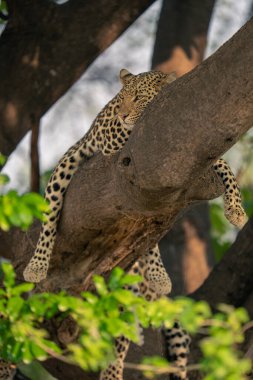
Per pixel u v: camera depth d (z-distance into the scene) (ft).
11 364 52.06
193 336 55.26
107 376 49.83
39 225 46.03
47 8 59.67
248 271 57.36
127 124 43.78
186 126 33.96
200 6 73.77
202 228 70.79
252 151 77.82
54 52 59.47
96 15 59.67
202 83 33.42
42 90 59.41
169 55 72.54
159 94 35.27
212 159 34.71
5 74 59.00
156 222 39.93
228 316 27.89
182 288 68.49
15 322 31.22
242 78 32.40
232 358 26.50
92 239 41.88
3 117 58.44
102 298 30.60
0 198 30.35
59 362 53.01
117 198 38.24
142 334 51.49
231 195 43.06
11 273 31.99
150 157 34.94
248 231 57.72
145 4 60.08
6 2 60.03
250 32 32.09
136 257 43.29
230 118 33.35
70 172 44.70
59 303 30.83
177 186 35.42
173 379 51.60
